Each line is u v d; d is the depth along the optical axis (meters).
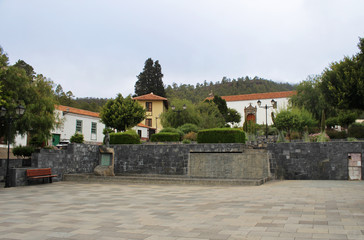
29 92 19.02
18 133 19.80
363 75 20.73
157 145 22.45
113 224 6.63
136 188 14.29
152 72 67.69
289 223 6.21
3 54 18.25
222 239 5.18
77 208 8.85
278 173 19.09
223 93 150.12
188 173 21.22
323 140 24.09
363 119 49.09
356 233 5.30
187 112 40.81
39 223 6.86
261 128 47.34
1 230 6.23
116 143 24.44
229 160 20.33
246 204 8.80
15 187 15.19
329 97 23.98
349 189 12.37
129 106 34.97
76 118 36.69
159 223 6.63
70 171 20.06
